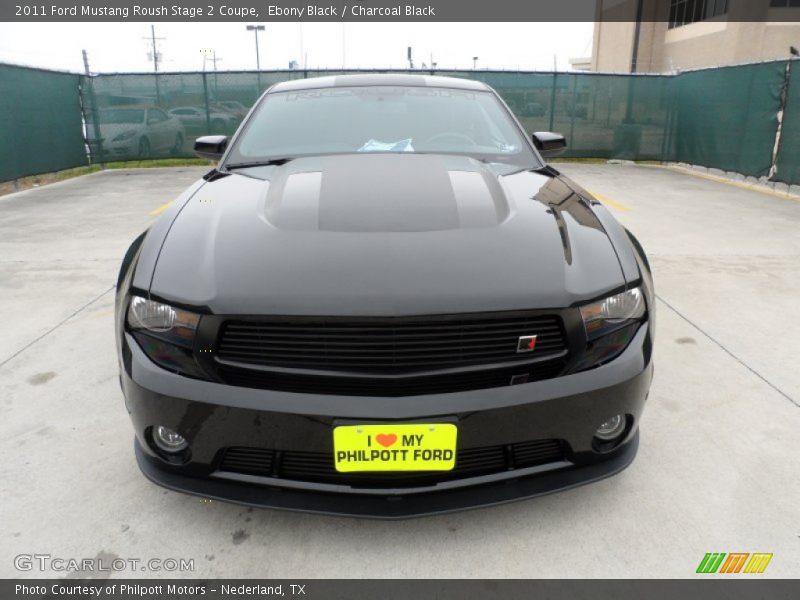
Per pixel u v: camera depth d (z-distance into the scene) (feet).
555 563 5.27
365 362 4.75
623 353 5.24
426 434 4.73
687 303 11.89
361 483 5.04
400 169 7.00
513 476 5.15
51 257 15.25
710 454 6.88
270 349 4.79
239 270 5.03
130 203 23.57
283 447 4.85
